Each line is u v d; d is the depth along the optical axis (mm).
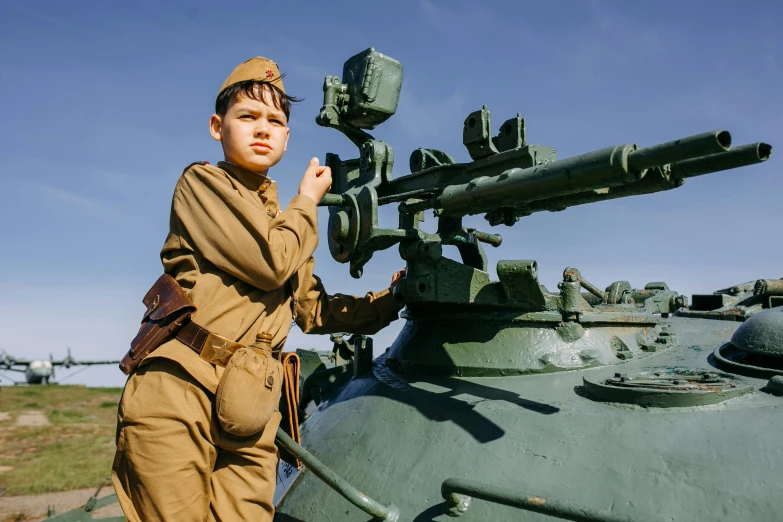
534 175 2688
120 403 2439
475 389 3314
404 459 2949
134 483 2320
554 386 3273
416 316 3977
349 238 3477
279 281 2527
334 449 3293
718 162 2406
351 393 3861
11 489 12828
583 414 2828
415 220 3629
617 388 2914
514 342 3557
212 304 2490
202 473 2375
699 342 4133
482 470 2701
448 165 3379
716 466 2408
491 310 3674
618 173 2359
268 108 2697
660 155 2232
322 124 3848
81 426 18984
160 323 2457
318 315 3510
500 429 2877
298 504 3082
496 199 2920
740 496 2270
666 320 4824
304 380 4730
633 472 2475
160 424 2309
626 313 4039
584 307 3887
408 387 3492
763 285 4594
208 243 2494
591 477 2512
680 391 2777
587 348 3604
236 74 2787
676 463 2463
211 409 2414
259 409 2404
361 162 3795
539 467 2633
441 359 3619
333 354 4996
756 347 3314
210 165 2625
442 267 3449
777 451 2418
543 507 2242
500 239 4418
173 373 2395
